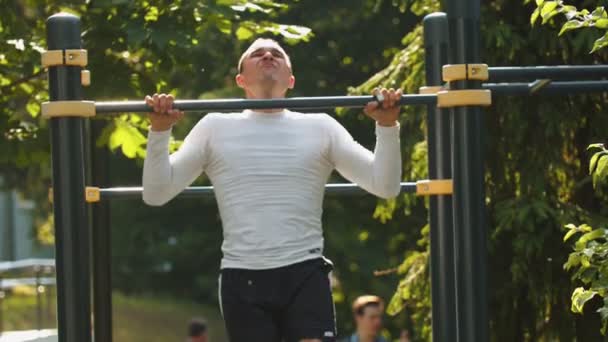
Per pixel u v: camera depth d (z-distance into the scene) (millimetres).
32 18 25531
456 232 12117
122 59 22406
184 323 66062
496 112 22625
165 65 21875
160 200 12320
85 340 12273
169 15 21391
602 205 22875
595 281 13750
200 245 54156
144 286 62250
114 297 71938
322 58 37594
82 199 12289
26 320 49156
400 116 24328
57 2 23359
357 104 11969
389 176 12164
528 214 21719
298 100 11914
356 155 12375
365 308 21953
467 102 12031
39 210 64250
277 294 12148
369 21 37000
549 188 22656
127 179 49125
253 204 12219
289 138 12383
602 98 22219
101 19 21859
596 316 22172
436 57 14289
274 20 34094
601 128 22281
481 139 12109
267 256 12148
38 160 23750
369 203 40594
